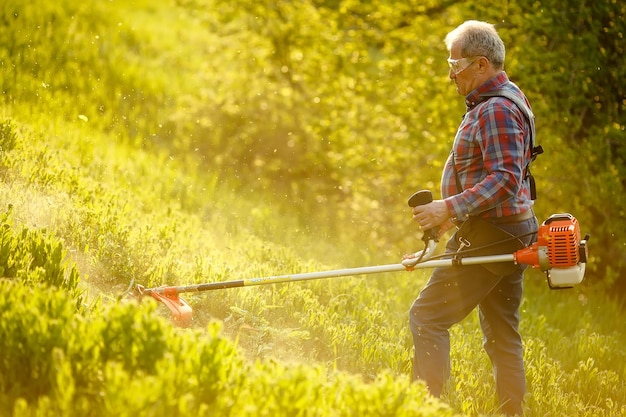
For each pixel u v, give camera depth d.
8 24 17.16
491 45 5.97
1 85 13.74
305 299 8.17
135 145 14.44
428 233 5.89
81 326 4.41
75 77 16.30
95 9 21.92
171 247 8.56
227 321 7.27
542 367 7.76
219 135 15.95
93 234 8.04
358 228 14.09
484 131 5.82
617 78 12.71
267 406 4.10
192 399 3.79
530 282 13.05
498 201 5.76
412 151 14.41
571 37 12.84
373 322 8.40
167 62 20.23
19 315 4.46
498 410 6.54
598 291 12.90
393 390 4.32
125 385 3.77
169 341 4.37
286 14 17.28
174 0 18.92
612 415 7.16
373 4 16.08
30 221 7.86
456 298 6.14
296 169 15.39
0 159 8.87
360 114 15.38
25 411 3.84
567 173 12.77
